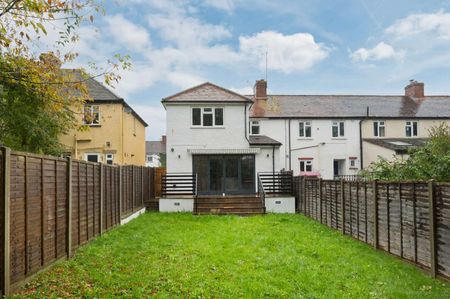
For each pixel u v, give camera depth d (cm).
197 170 2088
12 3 623
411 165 1110
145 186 1877
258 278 658
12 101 1026
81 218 891
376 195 902
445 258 631
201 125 2106
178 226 1277
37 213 644
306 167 2809
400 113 2969
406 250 768
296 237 1064
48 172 694
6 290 524
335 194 1211
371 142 2753
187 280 635
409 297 558
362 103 3122
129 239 1005
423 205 700
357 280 653
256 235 1091
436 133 2120
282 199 1762
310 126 2836
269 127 2789
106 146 2067
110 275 655
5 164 524
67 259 775
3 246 519
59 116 1395
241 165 2098
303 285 625
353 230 1059
